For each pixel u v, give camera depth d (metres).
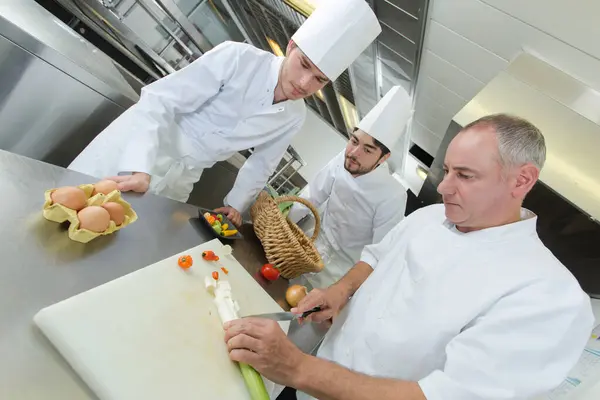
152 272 0.67
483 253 0.73
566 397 1.06
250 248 1.14
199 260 0.79
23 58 1.12
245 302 0.80
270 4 1.90
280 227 1.06
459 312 0.68
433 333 0.69
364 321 0.84
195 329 0.62
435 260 0.77
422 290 0.75
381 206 1.66
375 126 1.49
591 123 1.18
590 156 1.13
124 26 1.69
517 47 1.38
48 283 0.56
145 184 0.95
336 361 0.85
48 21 1.34
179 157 1.28
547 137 1.20
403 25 1.64
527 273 0.66
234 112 1.25
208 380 0.56
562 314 0.60
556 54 1.26
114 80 1.47
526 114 1.26
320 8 1.13
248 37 2.64
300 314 0.83
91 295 0.55
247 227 1.27
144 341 0.55
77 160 1.12
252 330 0.60
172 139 1.24
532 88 1.30
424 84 2.07
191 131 1.28
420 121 2.58
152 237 0.82
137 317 0.57
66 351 0.47
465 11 1.40
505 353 0.58
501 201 0.72
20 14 1.19
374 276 0.95
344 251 1.80
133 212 0.78
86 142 1.42
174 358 0.56
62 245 0.64
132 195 0.91
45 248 0.61
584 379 1.07
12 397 0.41
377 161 1.59
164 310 0.62
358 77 2.41
